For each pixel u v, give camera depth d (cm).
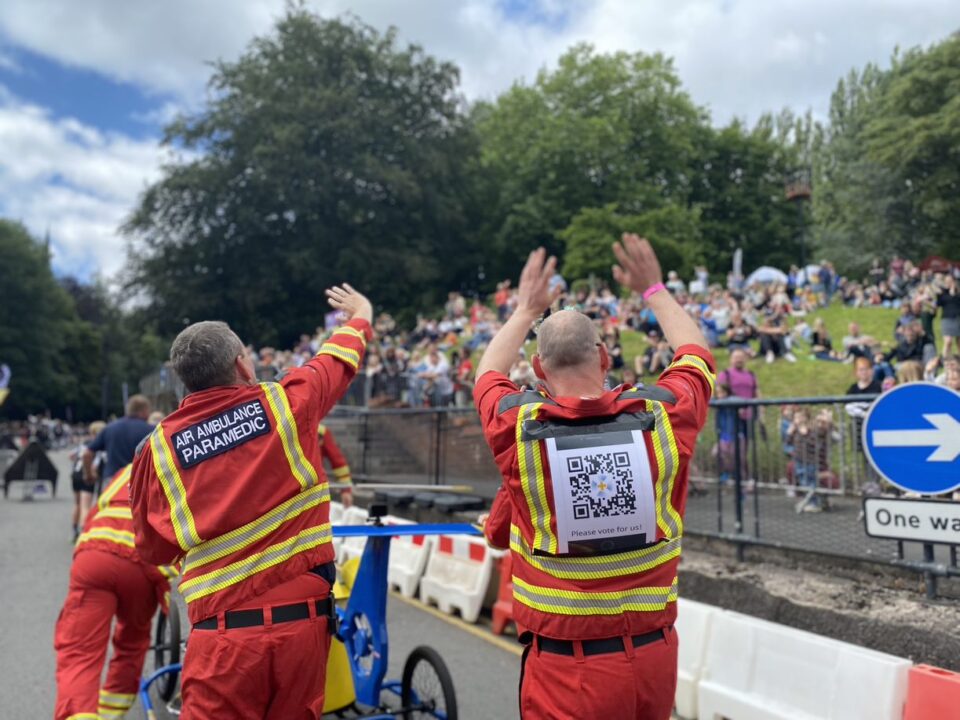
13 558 1018
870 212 4109
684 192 4919
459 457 1091
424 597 789
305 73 4206
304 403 279
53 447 5428
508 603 664
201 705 261
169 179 4081
